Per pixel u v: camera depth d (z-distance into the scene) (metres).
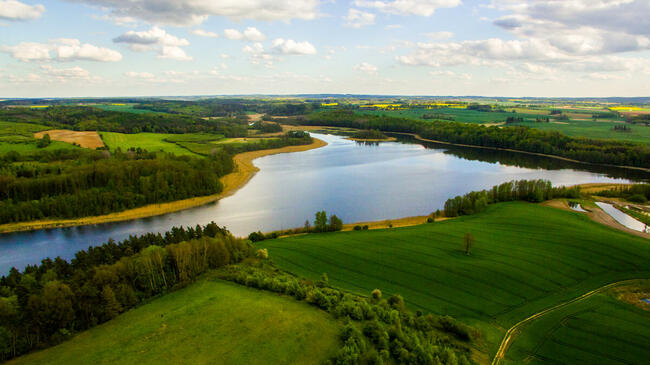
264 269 81.19
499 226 117.81
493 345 58.19
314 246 100.12
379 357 47.28
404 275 83.06
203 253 76.19
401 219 136.12
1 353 47.69
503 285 78.44
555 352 57.38
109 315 57.19
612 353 57.31
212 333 52.00
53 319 52.19
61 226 127.62
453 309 69.81
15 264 99.88
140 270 66.50
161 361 46.56
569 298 73.94
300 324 54.19
